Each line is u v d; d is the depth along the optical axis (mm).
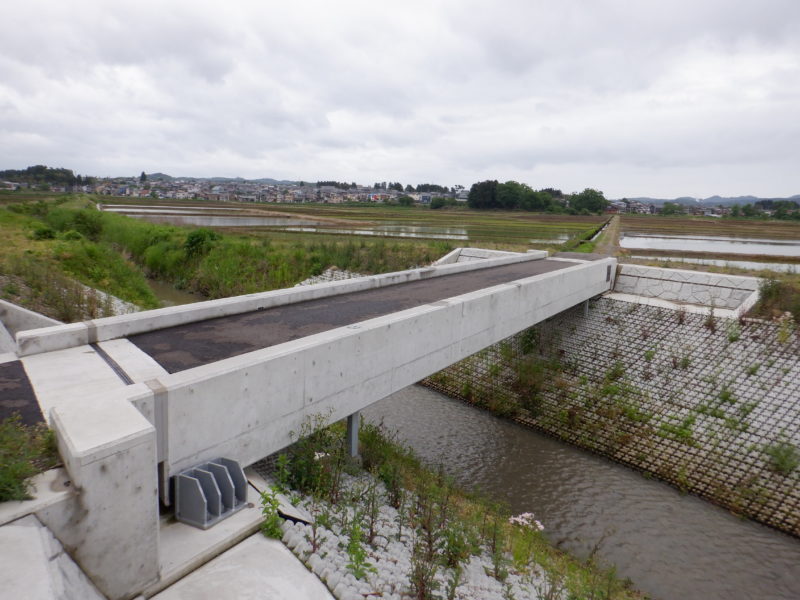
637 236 54000
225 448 6395
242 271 28750
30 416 5516
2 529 3828
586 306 18031
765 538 10227
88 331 7781
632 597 8211
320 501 7016
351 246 29859
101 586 4488
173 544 5441
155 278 33438
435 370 10375
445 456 13219
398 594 5574
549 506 11242
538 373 16203
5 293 14055
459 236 45000
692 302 18203
